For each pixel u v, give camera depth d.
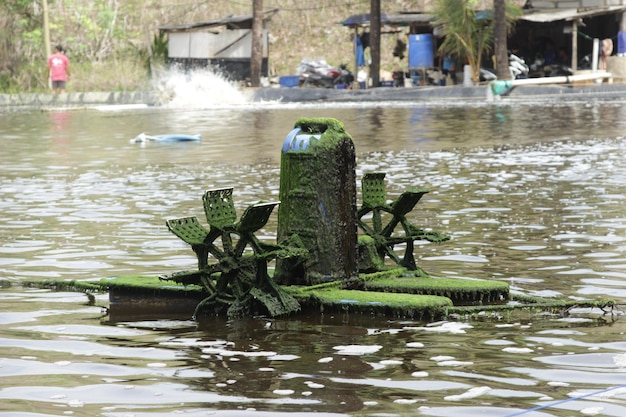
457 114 54.06
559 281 14.73
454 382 9.95
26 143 42.47
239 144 39.94
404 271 15.02
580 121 47.28
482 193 24.56
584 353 10.93
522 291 14.13
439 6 75.75
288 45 93.69
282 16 95.75
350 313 13.11
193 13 96.06
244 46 84.06
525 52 81.62
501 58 72.06
